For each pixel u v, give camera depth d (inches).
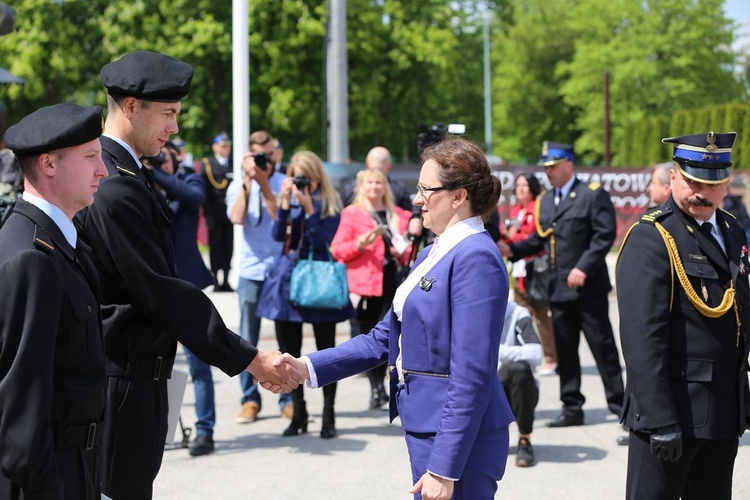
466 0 1603.1
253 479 216.7
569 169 265.7
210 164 495.8
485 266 118.3
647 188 590.9
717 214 144.6
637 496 140.6
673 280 137.6
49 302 99.3
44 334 98.5
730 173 138.4
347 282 257.3
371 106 1215.6
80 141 105.7
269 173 262.1
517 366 224.4
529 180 331.3
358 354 136.3
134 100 136.3
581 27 1823.3
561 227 260.5
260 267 261.4
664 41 1676.9
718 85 1695.4
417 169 482.0
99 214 130.3
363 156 1289.4
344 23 553.9
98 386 109.4
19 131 104.7
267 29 1056.2
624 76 1667.1
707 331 137.2
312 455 235.3
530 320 227.9
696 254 138.2
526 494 205.9
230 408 285.4
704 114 679.7
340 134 557.9
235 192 273.7
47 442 98.0
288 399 272.1
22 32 1059.3
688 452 138.5
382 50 1238.3
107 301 135.0
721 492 142.9
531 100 2169.0
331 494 206.5
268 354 135.9
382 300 269.4
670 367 137.9
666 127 852.6
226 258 502.9
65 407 105.7
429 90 1302.9
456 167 120.9
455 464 114.7
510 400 225.8
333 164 478.3
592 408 283.1
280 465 227.1
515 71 2191.2
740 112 624.4
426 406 119.8
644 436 139.7
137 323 136.3
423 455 120.1
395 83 1272.1
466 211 122.5
